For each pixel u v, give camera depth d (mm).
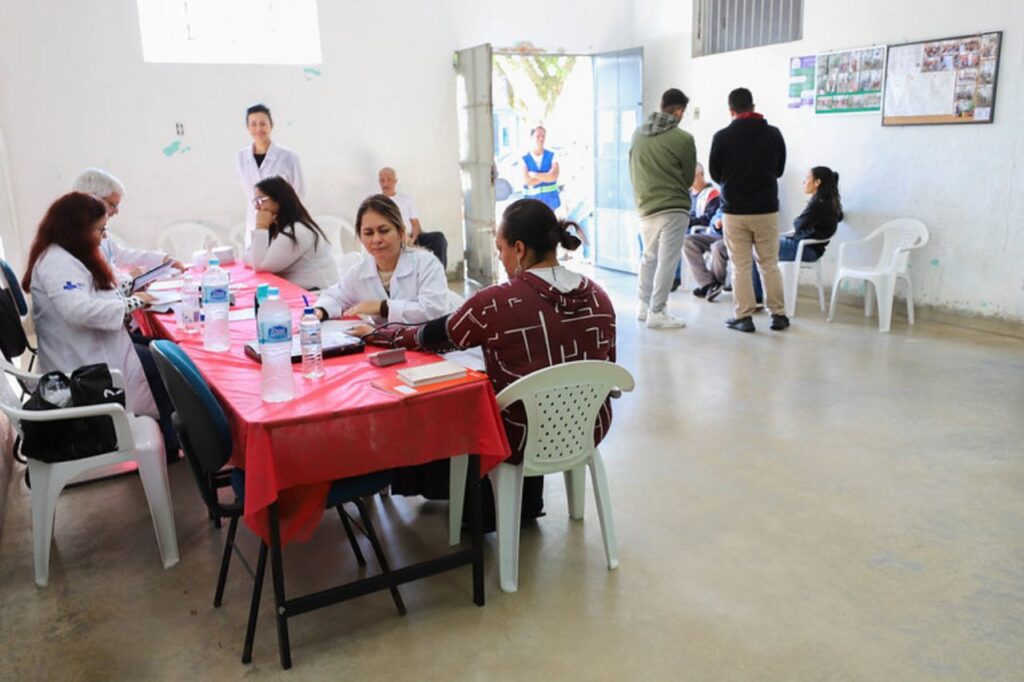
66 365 3010
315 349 2219
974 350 4660
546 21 7145
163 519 2498
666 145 5090
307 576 2438
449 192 7094
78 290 2945
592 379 2238
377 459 2008
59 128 5574
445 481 2602
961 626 2107
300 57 6344
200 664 2039
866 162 5598
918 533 2598
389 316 2766
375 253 2875
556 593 2320
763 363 4508
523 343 2268
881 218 5570
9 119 5426
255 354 2420
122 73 5688
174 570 2494
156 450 2512
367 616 2229
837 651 2021
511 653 2053
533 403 2189
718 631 2119
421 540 2652
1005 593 2250
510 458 2281
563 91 8641
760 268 5230
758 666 1975
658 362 4578
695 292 6363
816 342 4918
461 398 2082
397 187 6848
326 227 6527
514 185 8734
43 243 2984
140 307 3133
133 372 3125
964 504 2785
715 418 3672
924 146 5223
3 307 2969
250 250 4078
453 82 6875
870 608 2201
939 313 5344
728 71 6531
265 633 2160
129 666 2037
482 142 6566
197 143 6004
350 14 6375
